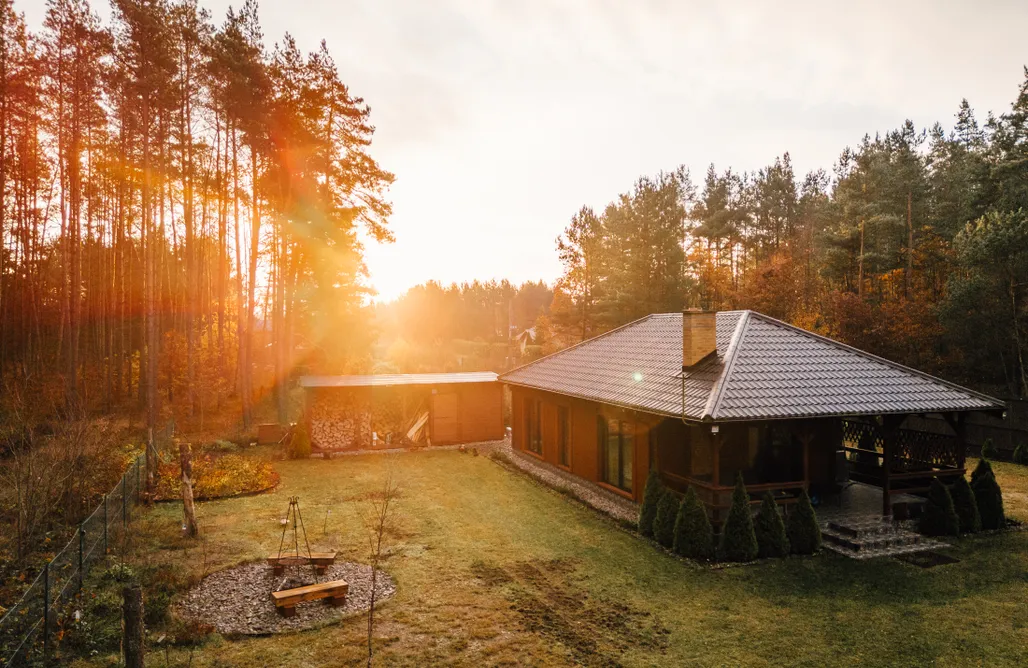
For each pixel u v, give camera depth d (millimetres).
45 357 31359
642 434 15562
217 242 39844
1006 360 32094
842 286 42344
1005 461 21609
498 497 16922
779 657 8156
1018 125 32188
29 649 7684
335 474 19906
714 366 14484
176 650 8164
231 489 17234
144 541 12586
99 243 35031
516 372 23797
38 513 11711
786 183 64812
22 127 28375
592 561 11844
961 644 8492
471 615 9422
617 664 7957
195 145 29500
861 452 17266
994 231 29453
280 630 8797
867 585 10641
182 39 28297
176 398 32062
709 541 11992
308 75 29328
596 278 47438
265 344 40625
